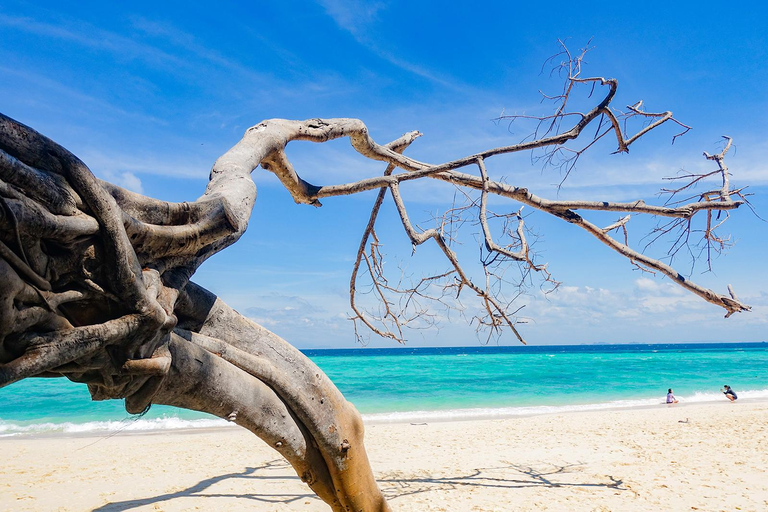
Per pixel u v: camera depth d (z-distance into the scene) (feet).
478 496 27.78
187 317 12.83
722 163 20.70
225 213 10.80
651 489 28.50
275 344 14.29
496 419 65.82
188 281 11.90
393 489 29.63
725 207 19.65
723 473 31.89
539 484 30.37
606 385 118.01
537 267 19.81
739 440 43.06
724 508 25.07
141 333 8.93
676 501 26.21
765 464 34.17
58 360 7.78
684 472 32.32
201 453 43.37
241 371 13.07
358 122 19.81
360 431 16.06
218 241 12.32
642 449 40.50
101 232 8.30
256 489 30.30
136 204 9.52
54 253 8.09
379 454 41.47
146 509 26.30
